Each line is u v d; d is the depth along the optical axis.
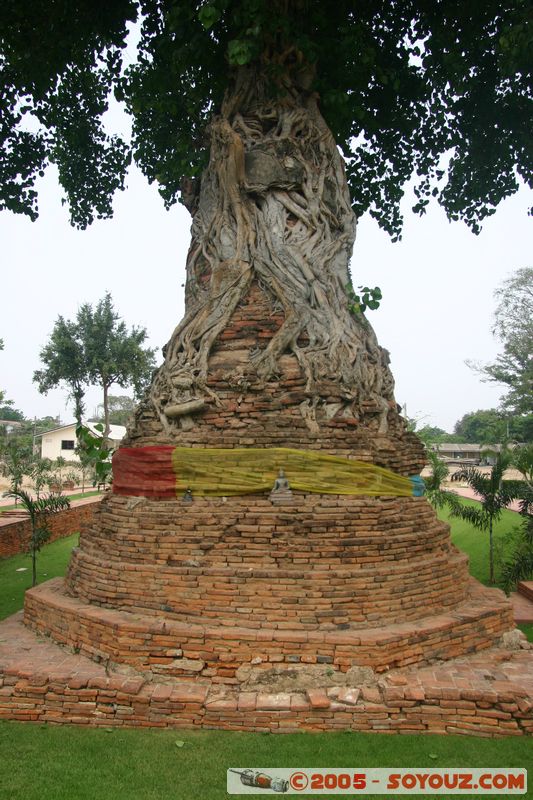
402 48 16.89
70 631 9.01
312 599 8.27
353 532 8.87
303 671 7.76
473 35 15.61
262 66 12.08
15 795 6.06
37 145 19.08
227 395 10.38
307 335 10.95
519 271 48.38
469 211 20.73
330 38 12.84
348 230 12.42
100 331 47.62
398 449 10.50
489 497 17.11
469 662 8.63
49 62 16.52
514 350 48.72
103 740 7.14
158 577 8.68
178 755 6.80
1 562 19.34
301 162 11.95
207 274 12.08
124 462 10.05
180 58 13.03
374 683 7.69
